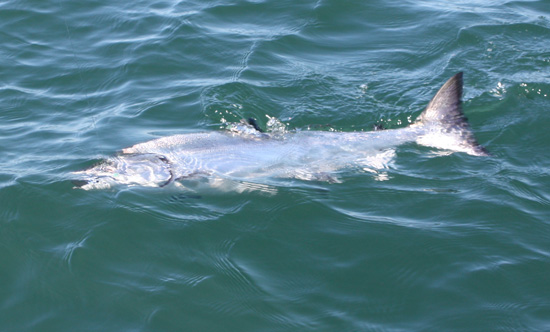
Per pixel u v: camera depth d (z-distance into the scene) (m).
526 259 6.09
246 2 12.10
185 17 11.60
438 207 6.93
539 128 8.42
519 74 9.80
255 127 8.23
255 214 6.88
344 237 6.49
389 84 9.79
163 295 5.79
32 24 11.41
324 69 10.22
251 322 5.48
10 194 7.11
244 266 6.12
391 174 7.55
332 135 8.14
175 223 6.75
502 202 6.95
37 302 5.74
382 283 5.87
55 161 7.79
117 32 11.25
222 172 7.45
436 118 8.30
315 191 7.26
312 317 5.49
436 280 5.87
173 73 10.09
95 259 6.24
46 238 6.55
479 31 11.06
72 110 9.12
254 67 10.18
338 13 11.82
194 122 8.81
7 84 9.71
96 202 7.06
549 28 11.08
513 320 5.38
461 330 5.29
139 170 7.46
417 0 12.40
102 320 5.52
